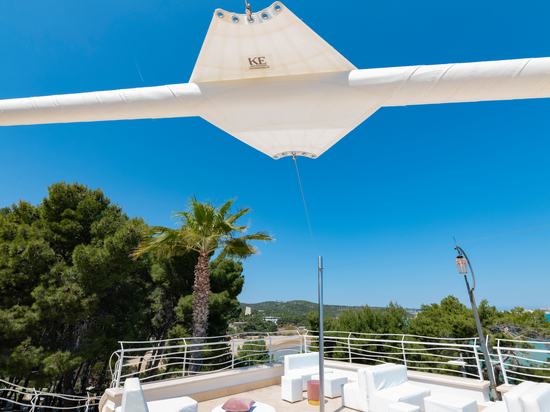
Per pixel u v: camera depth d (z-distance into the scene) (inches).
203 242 375.2
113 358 464.8
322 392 179.8
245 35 76.6
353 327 542.3
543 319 505.4
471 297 247.1
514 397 140.8
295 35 76.2
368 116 95.4
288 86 86.5
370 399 209.6
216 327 565.9
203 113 92.5
